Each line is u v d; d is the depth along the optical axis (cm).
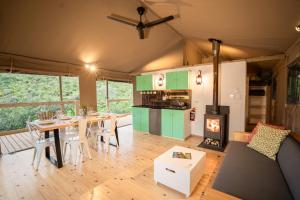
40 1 253
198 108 451
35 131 305
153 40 448
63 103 468
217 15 250
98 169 271
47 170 270
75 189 217
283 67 382
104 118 347
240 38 318
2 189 219
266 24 230
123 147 377
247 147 250
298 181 131
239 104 384
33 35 310
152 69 575
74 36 345
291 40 266
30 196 204
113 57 483
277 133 220
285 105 354
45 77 460
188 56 514
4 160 310
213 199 129
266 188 147
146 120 505
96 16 312
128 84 688
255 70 595
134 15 335
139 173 257
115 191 212
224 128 378
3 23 266
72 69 460
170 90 504
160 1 270
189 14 283
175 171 203
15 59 352
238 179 162
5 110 437
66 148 352
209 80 428
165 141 421
